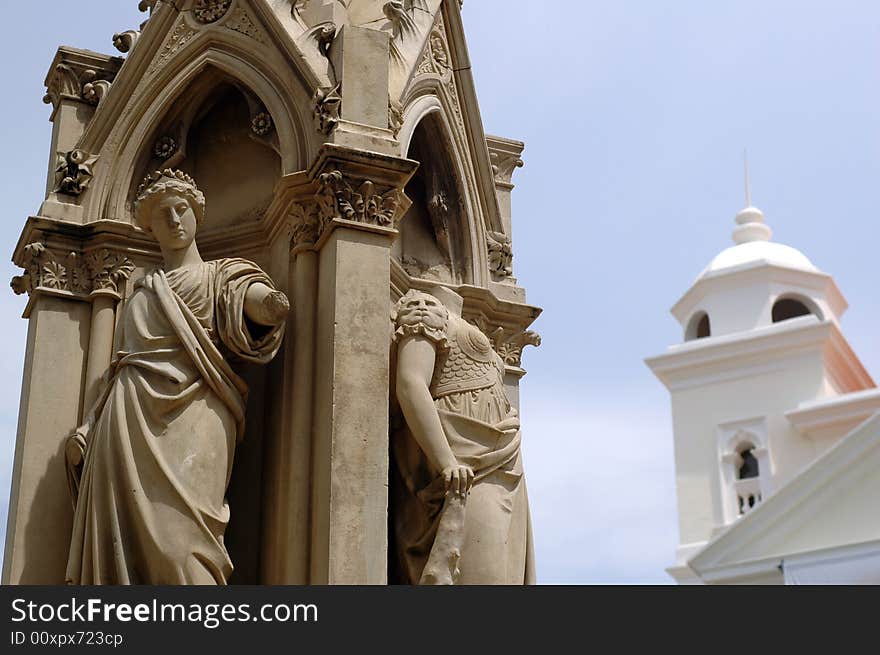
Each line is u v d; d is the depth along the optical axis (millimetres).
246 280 10812
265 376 11180
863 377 35281
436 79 12672
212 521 10133
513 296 12930
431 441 10859
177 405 10297
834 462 27891
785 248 36000
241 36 11961
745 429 33281
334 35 11727
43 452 11266
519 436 11430
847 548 26953
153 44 12180
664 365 34500
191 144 12305
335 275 10789
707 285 35344
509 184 13625
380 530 10211
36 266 11727
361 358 10609
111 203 11906
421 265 12633
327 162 11000
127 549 9992
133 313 10625
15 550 10953
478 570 10820
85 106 12398
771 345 33500
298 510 10398
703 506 33031
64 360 11562
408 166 11133
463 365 11391
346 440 10359
